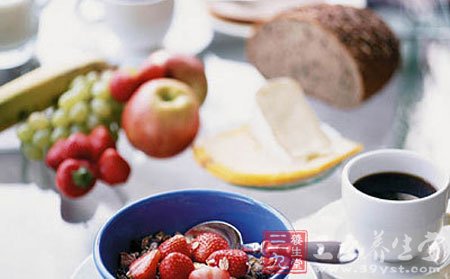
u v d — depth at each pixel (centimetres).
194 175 114
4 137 123
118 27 141
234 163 113
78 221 103
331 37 132
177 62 126
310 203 106
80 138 111
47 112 125
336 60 133
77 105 118
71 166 107
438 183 90
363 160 93
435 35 152
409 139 120
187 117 117
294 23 137
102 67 130
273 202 106
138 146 119
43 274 94
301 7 142
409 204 84
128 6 138
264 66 144
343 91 133
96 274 85
